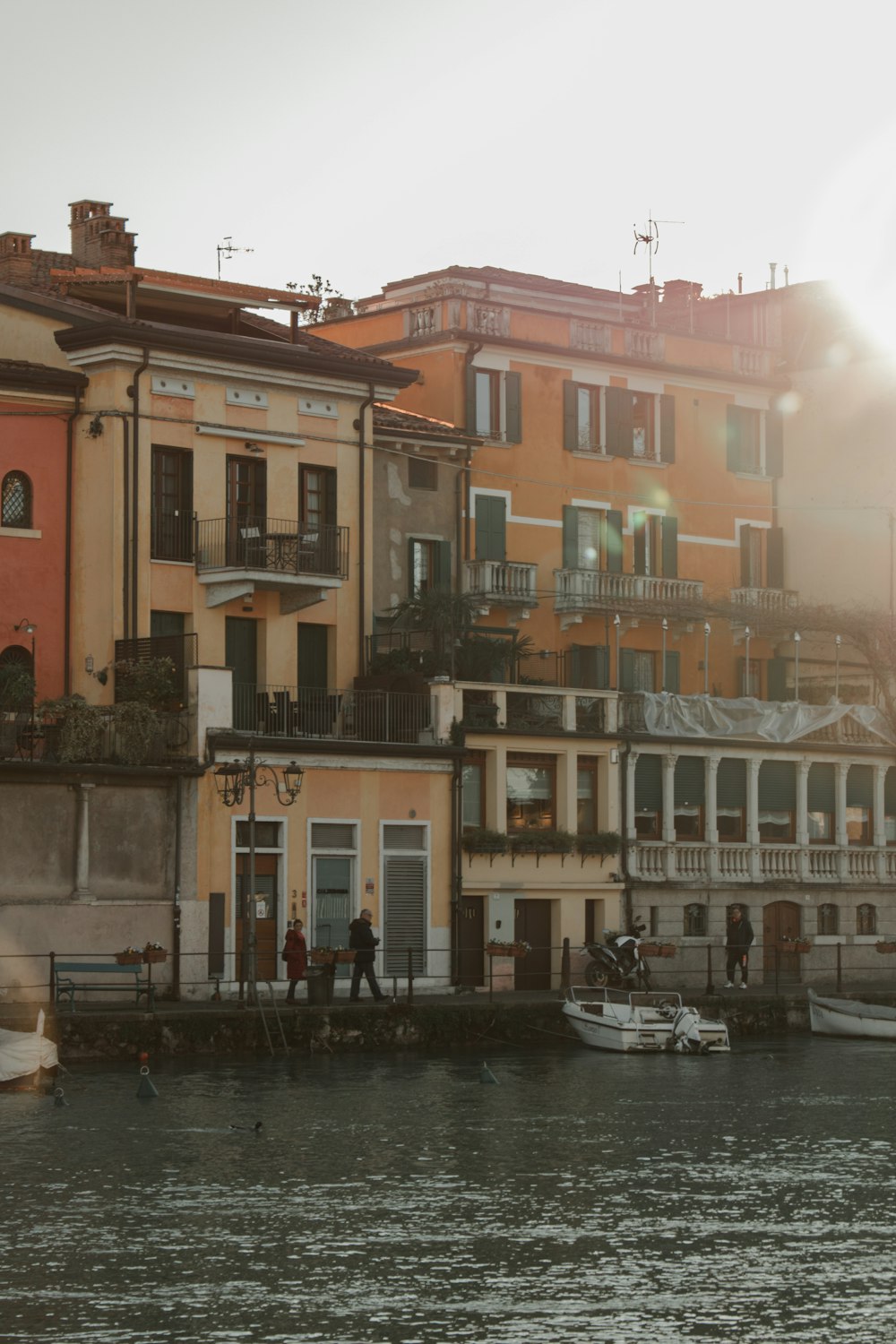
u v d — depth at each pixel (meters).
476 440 62.78
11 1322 23.00
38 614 54.12
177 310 58.81
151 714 50.59
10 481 53.94
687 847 60.44
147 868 50.19
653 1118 37.97
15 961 47.78
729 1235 27.56
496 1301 23.97
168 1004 48.06
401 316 66.44
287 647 56.66
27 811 48.56
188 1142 34.22
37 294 56.91
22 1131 35.06
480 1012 48.97
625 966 55.66
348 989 53.00
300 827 53.00
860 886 64.00
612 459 67.62
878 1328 22.94
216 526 55.34
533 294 71.62
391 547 60.88
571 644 65.44
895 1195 30.48
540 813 58.44
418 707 56.44
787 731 63.34
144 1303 23.80
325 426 58.00
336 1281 24.80
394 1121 36.91
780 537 72.38
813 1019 53.72
